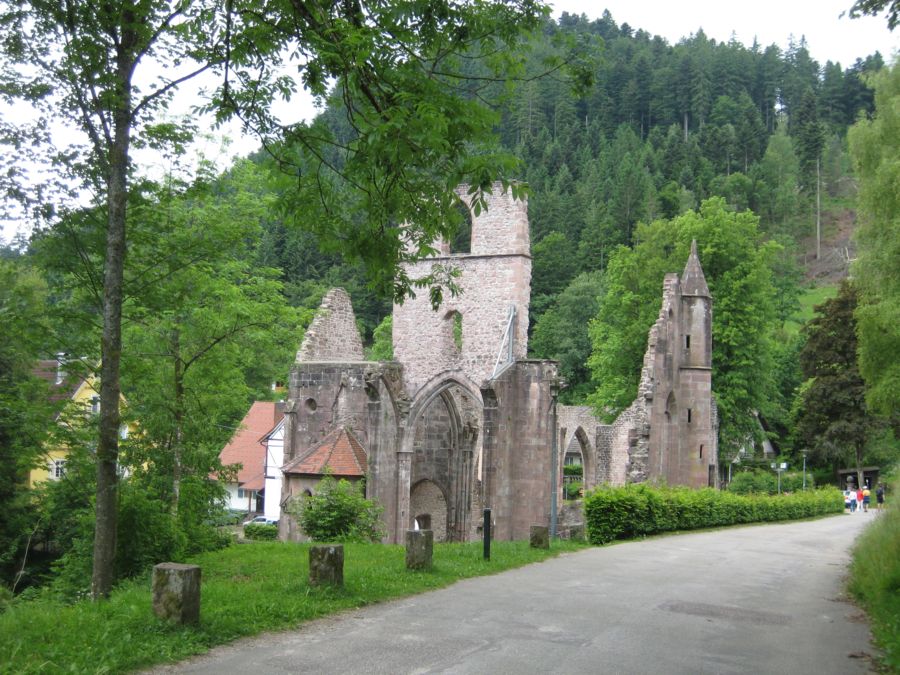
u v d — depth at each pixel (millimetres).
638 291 52188
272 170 12266
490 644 9812
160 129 14234
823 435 56281
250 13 10500
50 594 16906
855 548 19953
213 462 19625
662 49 156000
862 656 10078
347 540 21750
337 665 8727
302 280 74312
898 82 25719
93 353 14953
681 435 37406
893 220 22562
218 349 22391
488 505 28688
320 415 32500
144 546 16859
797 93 173125
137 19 12914
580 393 70625
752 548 22422
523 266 32062
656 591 14234
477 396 31703
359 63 9250
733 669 9180
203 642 9469
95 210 14148
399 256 12609
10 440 25391
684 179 115938
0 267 15281
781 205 126438
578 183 106062
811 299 105375
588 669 8875
